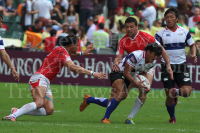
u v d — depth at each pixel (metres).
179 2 56.38
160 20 45.66
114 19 51.56
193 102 34.81
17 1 57.56
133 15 50.78
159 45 22.81
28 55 45.09
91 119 24.66
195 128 21.48
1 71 46.38
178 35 24.55
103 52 44.03
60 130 19.28
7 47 46.72
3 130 18.70
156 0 53.69
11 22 52.69
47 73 22.38
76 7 57.44
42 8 52.72
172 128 21.22
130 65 21.75
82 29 46.72
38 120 23.50
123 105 32.25
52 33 44.69
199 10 50.84
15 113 21.88
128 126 21.47
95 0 55.28
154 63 22.52
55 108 29.72
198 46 41.03
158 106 32.00
